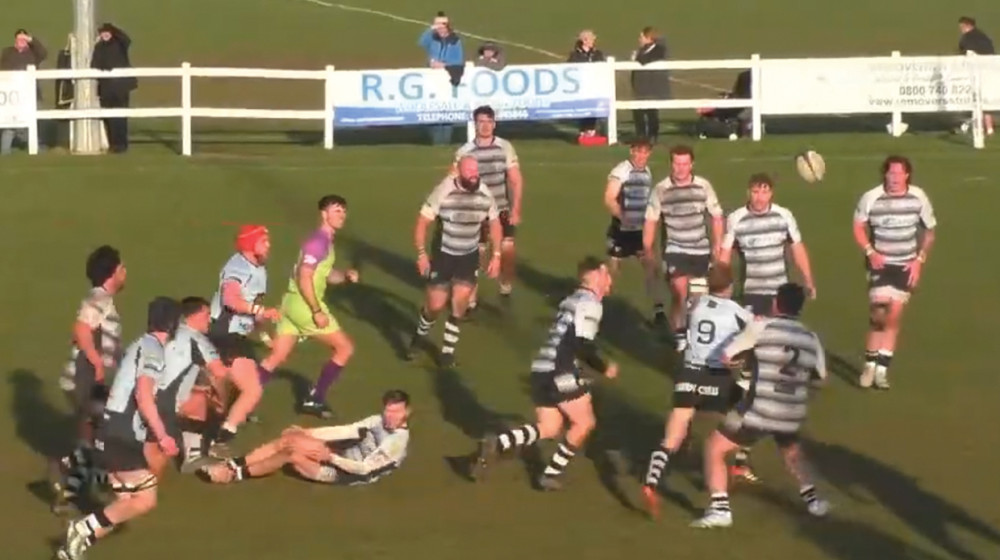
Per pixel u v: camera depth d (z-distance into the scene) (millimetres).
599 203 82875
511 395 57500
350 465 48906
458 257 59250
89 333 47094
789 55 146000
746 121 101125
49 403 57188
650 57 99438
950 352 62000
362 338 63531
